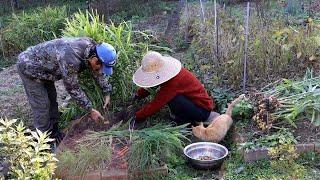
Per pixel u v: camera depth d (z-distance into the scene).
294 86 5.15
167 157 4.53
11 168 3.80
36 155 3.78
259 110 4.84
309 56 5.78
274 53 5.78
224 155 4.55
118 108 5.55
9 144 3.78
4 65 8.24
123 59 5.48
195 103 5.03
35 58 4.82
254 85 5.66
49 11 9.70
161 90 5.04
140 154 4.42
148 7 10.85
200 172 4.54
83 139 4.75
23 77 4.96
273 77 5.73
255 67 5.77
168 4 11.30
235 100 5.08
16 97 6.57
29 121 5.80
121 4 11.09
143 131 4.74
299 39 5.84
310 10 7.83
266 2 8.47
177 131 4.76
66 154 4.45
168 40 8.23
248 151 4.43
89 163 4.38
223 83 5.84
